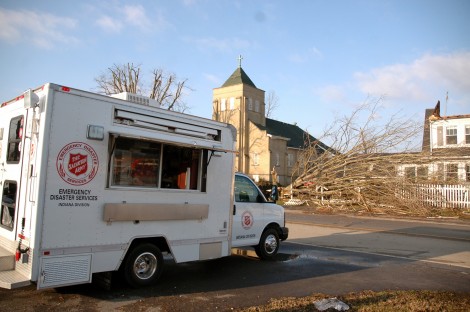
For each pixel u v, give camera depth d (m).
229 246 7.73
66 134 5.52
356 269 8.68
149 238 6.55
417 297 6.31
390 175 22.84
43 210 5.27
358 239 13.51
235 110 49.00
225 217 7.64
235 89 49.66
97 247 5.77
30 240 5.26
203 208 7.20
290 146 50.56
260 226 8.93
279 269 8.38
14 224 5.75
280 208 9.57
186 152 7.03
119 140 6.08
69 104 5.57
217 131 7.56
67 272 5.46
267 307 5.65
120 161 6.10
